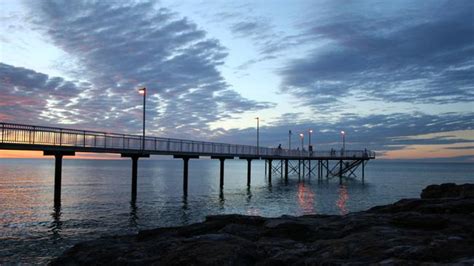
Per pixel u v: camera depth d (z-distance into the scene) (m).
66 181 62.44
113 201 34.78
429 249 9.39
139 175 84.12
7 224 23.59
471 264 8.03
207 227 15.36
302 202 37.66
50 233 21.30
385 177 93.06
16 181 62.91
